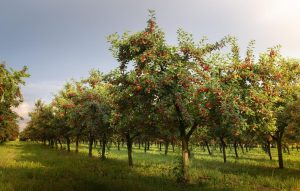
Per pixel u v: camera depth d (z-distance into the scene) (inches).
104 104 1254.9
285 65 1061.8
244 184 772.6
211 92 678.5
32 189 588.4
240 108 679.1
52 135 2603.3
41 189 597.6
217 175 893.2
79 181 711.1
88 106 1253.1
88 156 1582.2
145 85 695.7
